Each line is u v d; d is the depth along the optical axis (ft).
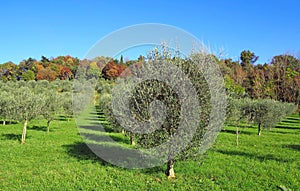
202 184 31.48
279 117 77.56
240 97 80.43
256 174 36.11
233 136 74.18
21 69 204.33
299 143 62.90
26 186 29.86
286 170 38.27
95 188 29.66
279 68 173.99
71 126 89.56
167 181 32.42
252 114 75.92
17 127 83.71
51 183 31.17
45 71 181.68
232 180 33.14
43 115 72.28
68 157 44.24
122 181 32.40
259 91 153.58
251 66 203.72
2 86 130.21
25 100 57.36
